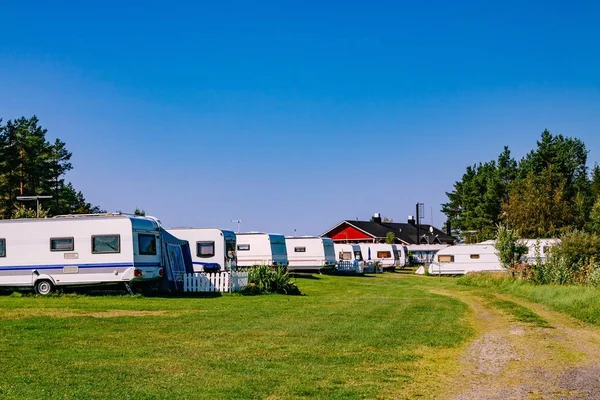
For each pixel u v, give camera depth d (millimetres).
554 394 9883
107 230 26172
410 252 81688
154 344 13945
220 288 29078
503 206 71875
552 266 35500
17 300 24172
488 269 55031
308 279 46344
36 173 56000
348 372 11289
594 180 96938
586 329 17922
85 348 13227
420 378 10984
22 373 10562
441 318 20219
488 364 12422
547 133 76750
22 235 26656
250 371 11164
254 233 46625
